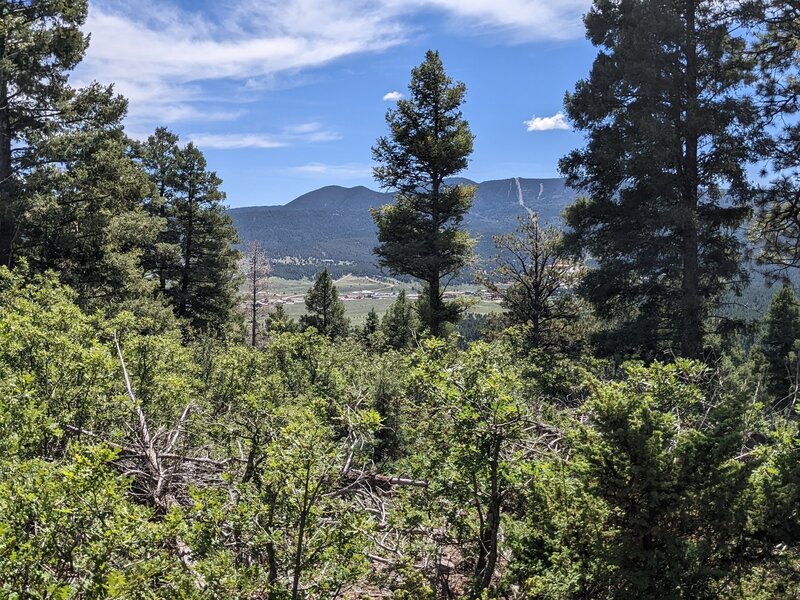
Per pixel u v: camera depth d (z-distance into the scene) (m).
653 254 16.84
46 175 16.23
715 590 3.77
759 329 16.95
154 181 30.53
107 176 17.92
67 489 2.70
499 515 4.53
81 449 2.99
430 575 4.64
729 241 17.28
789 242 19.62
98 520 2.71
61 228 16.86
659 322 16.97
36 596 2.44
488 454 4.30
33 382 5.03
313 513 3.58
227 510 3.88
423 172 23.23
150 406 6.54
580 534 3.95
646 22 16.38
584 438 4.13
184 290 31.39
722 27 16.33
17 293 8.35
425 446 5.25
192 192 31.39
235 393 6.39
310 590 3.56
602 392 4.11
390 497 6.22
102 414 5.64
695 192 16.98
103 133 17.77
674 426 4.52
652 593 3.62
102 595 2.52
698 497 3.66
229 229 32.81
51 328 6.59
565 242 18.88
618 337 16.92
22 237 17.00
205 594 3.13
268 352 8.59
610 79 17.31
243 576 3.28
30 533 2.69
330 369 8.59
